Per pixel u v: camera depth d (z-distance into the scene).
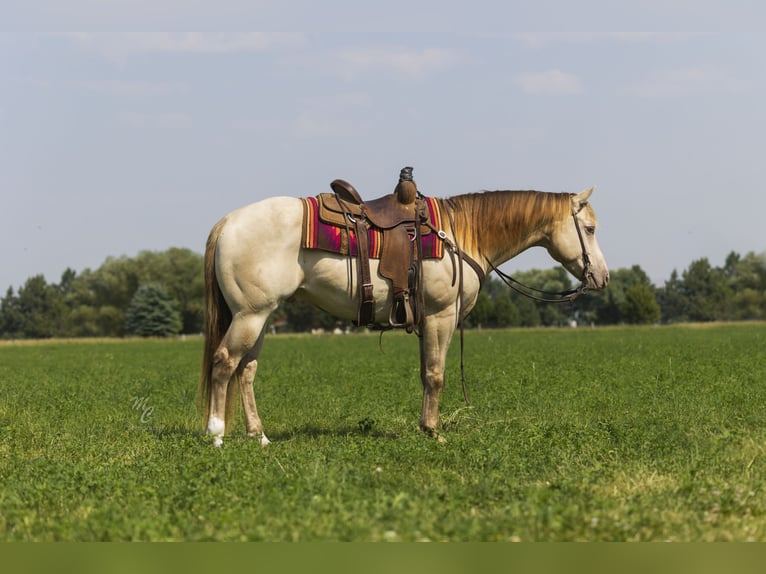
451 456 9.69
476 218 11.57
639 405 14.52
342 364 28.11
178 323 106.38
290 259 10.63
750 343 37.88
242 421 13.68
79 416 14.55
